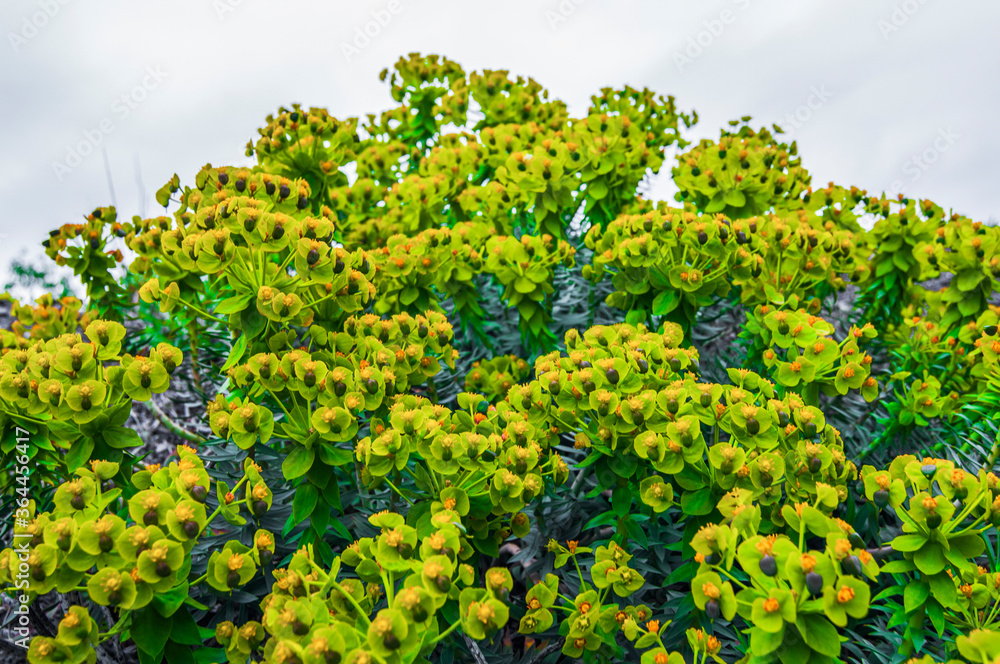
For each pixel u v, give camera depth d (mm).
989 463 2637
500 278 3117
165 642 1837
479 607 1671
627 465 2182
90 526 1700
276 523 2264
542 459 2326
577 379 2154
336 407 2068
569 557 2395
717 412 2070
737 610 1620
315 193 3461
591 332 2475
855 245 3502
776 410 2090
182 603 1883
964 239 3078
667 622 2180
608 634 2039
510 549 3092
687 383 2137
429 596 1637
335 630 1556
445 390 3404
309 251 2146
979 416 2920
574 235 4398
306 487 2135
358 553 1857
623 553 2061
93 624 1741
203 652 1938
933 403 2936
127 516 2523
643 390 2244
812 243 3008
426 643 1647
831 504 1806
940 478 1790
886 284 3658
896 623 1939
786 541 1567
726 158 3400
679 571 2115
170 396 3971
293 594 1760
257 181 2600
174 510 1727
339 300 2365
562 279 3912
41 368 2076
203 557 2262
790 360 2605
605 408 2090
